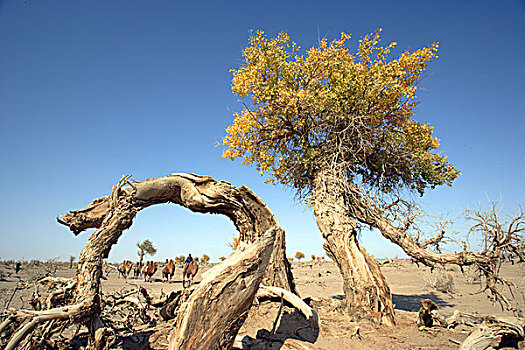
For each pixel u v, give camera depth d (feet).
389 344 20.79
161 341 21.27
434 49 36.65
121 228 24.99
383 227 31.55
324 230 31.12
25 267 78.33
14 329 16.43
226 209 31.58
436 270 90.58
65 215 25.05
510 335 18.75
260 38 39.27
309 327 23.65
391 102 35.27
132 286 53.01
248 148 39.09
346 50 38.63
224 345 15.69
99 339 18.98
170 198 30.25
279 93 36.22
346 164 34.01
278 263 31.40
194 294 14.93
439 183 37.73
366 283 27.22
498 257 25.82
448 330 24.29
